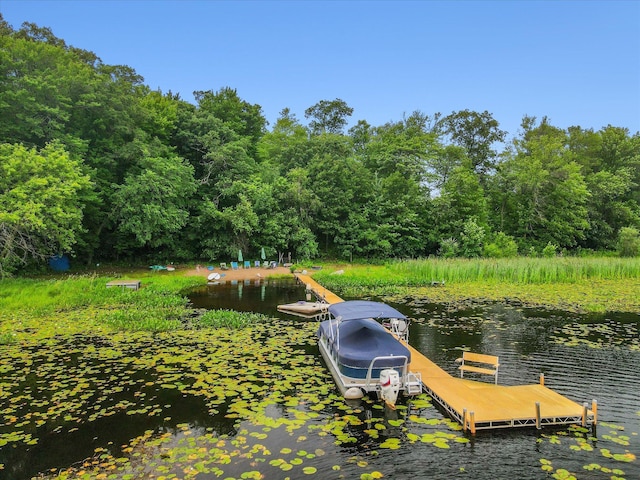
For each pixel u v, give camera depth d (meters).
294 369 10.34
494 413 7.64
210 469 6.12
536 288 23.30
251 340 12.84
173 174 29.00
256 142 44.88
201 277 26.25
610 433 7.31
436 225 39.00
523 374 10.21
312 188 37.84
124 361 10.80
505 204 45.44
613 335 13.61
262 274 29.41
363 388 8.83
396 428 7.44
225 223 32.22
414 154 42.03
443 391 8.74
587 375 10.15
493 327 14.62
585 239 47.47
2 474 6.05
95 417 7.78
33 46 24.88
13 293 18.17
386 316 9.92
